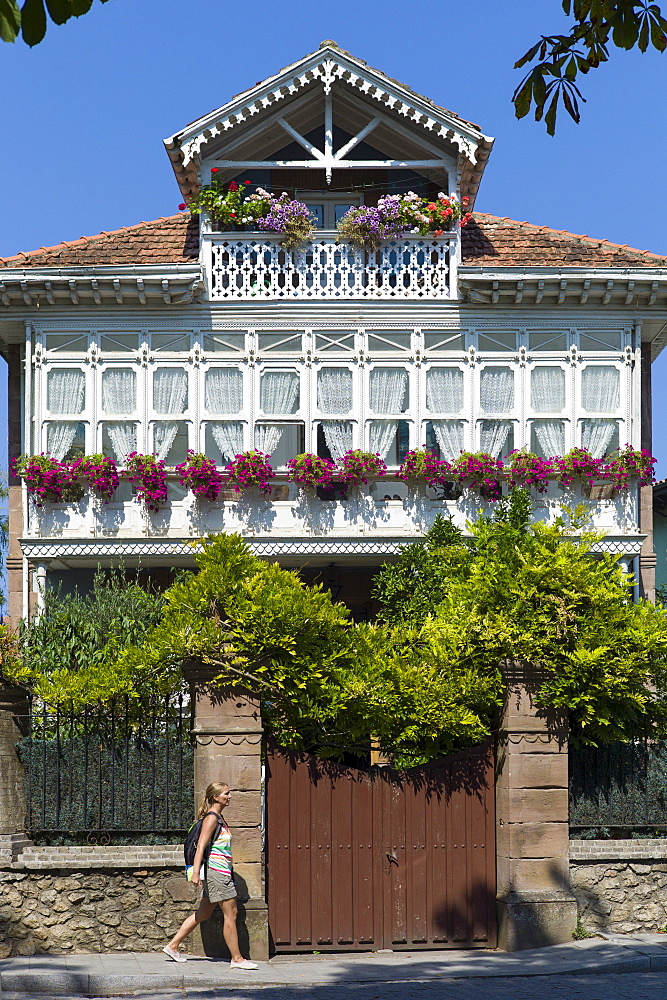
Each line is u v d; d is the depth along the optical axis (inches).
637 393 810.2
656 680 493.0
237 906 446.3
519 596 478.6
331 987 412.2
